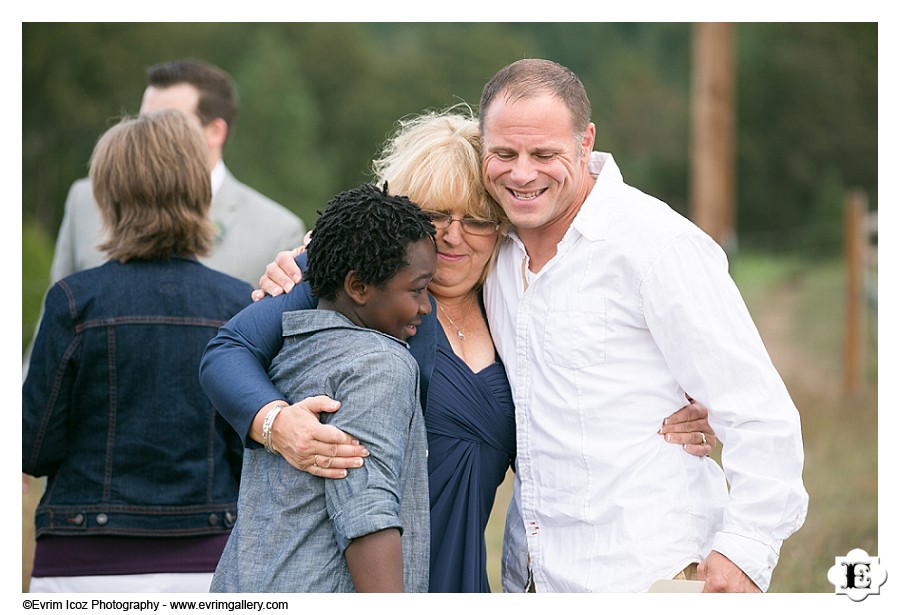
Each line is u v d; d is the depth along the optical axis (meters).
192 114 8.54
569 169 4.93
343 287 4.58
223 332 4.80
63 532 5.57
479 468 5.20
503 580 5.50
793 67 52.53
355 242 4.48
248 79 43.03
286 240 7.94
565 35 54.38
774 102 52.53
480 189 5.20
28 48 38.09
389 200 4.55
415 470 4.57
